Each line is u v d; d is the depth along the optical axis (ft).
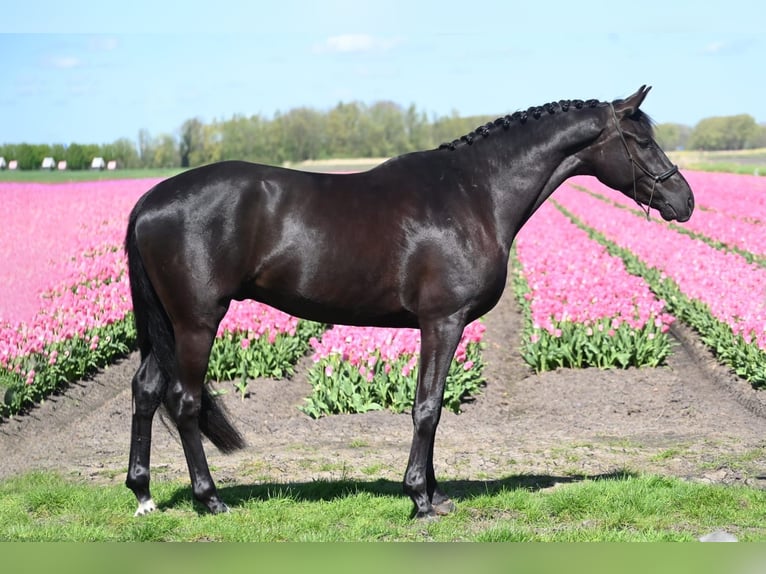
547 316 49.01
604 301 49.73
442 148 24.76
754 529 23.82
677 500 25.77
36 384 41.04
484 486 28.27
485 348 54.13
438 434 37.52
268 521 24.00
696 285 56.44
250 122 296.92
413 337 42.37
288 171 23.89
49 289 58.44
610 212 120.67
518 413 41.63
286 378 47.60
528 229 99.71
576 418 39.99
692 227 98.17
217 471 31.09
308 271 23.20
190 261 22.77
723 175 192.65
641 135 25.04
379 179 23.99
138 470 24.45
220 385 45.34
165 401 23.93
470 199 24.00
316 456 33.40
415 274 23.39
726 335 47.50
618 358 48.01
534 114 24.97
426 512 23.82
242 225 22.95
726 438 35.09
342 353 42.22
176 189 23.20
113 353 49.75
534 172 24.68
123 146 294.25
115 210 110.01
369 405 40.83
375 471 30.91
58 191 140.05
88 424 39.73
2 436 37.17
